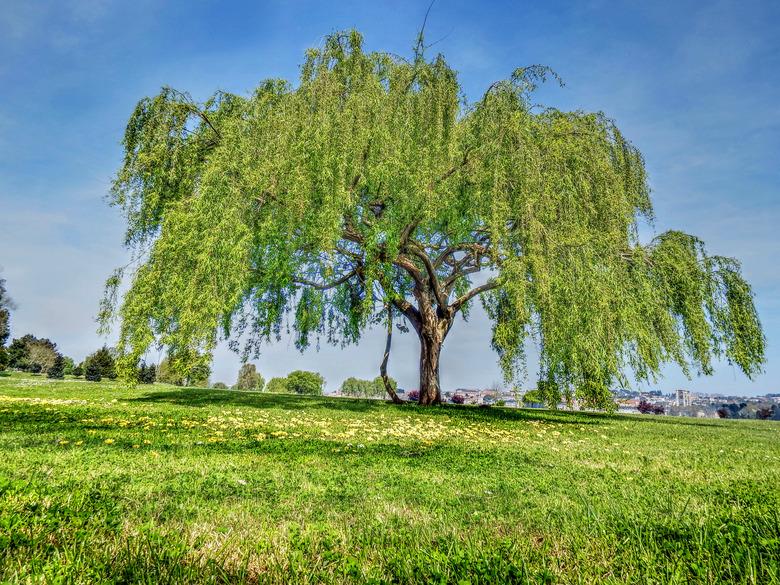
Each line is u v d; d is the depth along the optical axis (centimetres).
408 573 207
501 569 215
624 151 1648
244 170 1230
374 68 1497
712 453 809
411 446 717
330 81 1332
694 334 1479
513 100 1409
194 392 2086
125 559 207
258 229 1304
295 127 1277
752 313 1552
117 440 620
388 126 1352
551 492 410
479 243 1742
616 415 2164
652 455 748
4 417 844
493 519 310
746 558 234
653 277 1451
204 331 1150
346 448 649
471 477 470
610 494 407
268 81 1413
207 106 1420
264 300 1873
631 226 1566
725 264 1589
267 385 5934
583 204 1370
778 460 738
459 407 1923
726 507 355
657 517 318
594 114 1612
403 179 1350
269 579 200
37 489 316
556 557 240
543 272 1212
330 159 1255
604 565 229
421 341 2034
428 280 2022
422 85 1459
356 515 308
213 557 217
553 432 1122
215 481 393
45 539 230
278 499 342
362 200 1496
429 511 328
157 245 1228
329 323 2177
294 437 769
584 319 1226
